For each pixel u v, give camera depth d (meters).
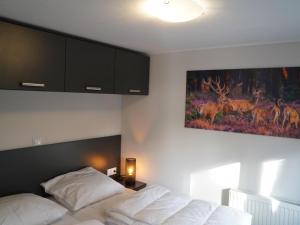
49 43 2.07
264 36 2.19
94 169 2.92
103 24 1.96
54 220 2.03
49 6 1.60
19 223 1.81
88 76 2.40
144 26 1.98
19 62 1.89
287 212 2.25
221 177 2.71
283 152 2.37
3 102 2.25
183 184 2.97
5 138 2.28
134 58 2.92
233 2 1.43
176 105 2.99
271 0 1.40
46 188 2.45
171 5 1.46
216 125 2.71
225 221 1.90
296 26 1.88
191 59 2.87
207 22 1.82
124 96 3.44
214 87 2.70
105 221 2.09
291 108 2.31
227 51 2.64
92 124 3.09
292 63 2.31
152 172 3.21
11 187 2.27
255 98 2.48
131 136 3.38
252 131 2.51
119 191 2.70
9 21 1.91
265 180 2.47
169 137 3.06
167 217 1.90
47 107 2.60
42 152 2.50
